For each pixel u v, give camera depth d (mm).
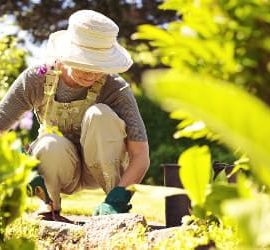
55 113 4020
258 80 1424
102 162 3926
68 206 5598
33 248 2127
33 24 13188
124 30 12789
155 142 10391
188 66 1464
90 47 3795
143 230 3234
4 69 7082
